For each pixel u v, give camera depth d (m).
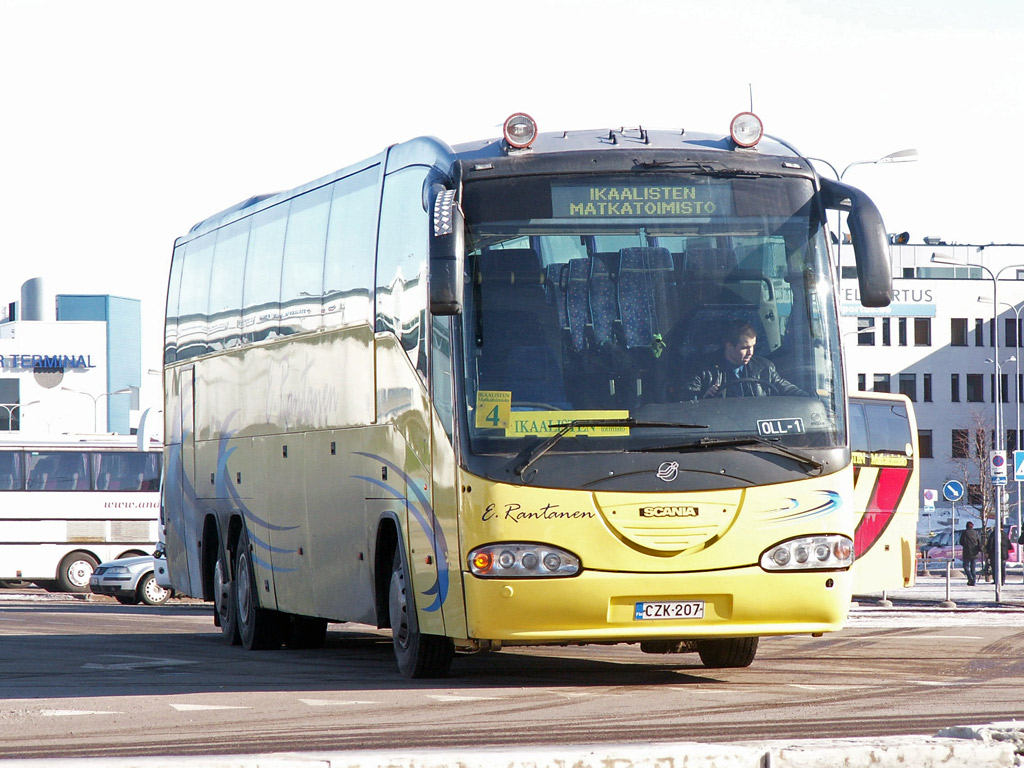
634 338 24.42
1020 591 83.62
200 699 25.45
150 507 92.69
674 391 24.27
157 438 93.25
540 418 24.09
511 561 23.84
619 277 24.64
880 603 69.31
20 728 22.00
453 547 24.52
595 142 25.75
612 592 23.81
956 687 26.47
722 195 25.14
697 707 23.19
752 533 24.17
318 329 32.22
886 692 25.48
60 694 26.78
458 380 24.34
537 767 16.22
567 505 23.86
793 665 31.47
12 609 69.62
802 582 24.33
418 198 26.66
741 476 24.19
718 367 24.50
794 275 25.08
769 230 25.17
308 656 36.03
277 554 35.00
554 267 24.62
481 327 24.38
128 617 60.00
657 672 29.59
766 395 24.53
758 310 24.83
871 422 48.06
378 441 28.41
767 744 17.38
